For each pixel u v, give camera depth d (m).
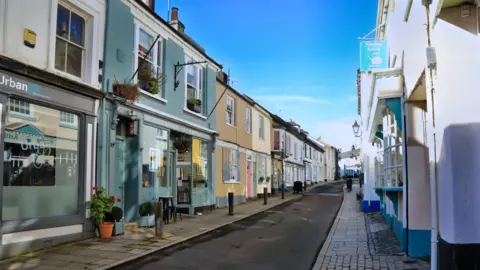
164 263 7.79
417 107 7.94
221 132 19.75
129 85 11.00
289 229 12.70
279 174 33.69
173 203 13.77
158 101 13.20
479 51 5.23
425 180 7.86
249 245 9.92
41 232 8.33
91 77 10.01
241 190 22.70
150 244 9.28
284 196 29.11
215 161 18.73
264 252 9.12
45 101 8.53
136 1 11.76
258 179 26.72
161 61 13.71
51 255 7.88
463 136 5.15
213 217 15.20
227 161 20.53
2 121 7.55
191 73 16.28
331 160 72.94
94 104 10.00
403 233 8.44
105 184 10.27
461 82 5.25
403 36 8.34
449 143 5.18
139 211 11.75
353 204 21.88
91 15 10.16
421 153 7.89
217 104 19.08
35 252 8.06
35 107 8.45
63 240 8.84
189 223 13.29
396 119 8.30
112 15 10.81
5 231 7.50
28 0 8.23
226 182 20.27
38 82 8.36
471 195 5.05
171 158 14.61
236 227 12.98
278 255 8.81
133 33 11.92
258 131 26.89
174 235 10.72
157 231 10.30
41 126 8.58
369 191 17.48
